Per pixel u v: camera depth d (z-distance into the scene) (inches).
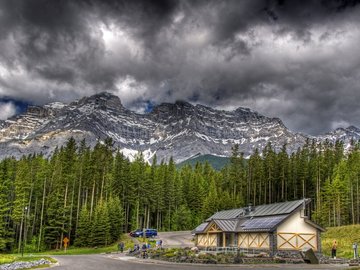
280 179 4328.3
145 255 2023.9
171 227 4456.2
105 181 3902.6
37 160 3964.1
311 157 4704.7
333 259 1727.4
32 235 3253.0
